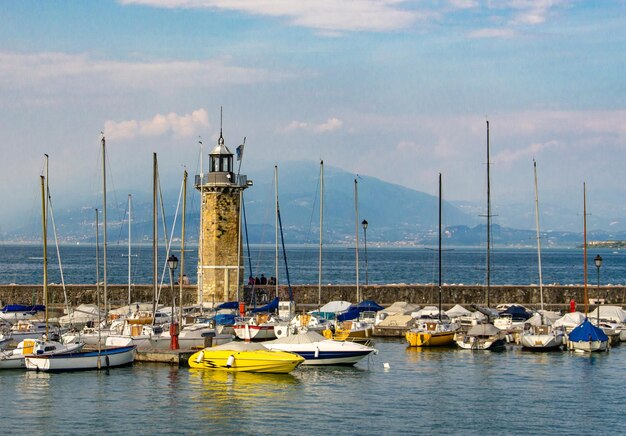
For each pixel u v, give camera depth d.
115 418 58.12
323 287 123.44
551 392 67.25
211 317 96.88
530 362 80.31
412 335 89.69
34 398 63.09
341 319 99.69
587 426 57.69
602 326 96.06
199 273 113.56
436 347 89.69
